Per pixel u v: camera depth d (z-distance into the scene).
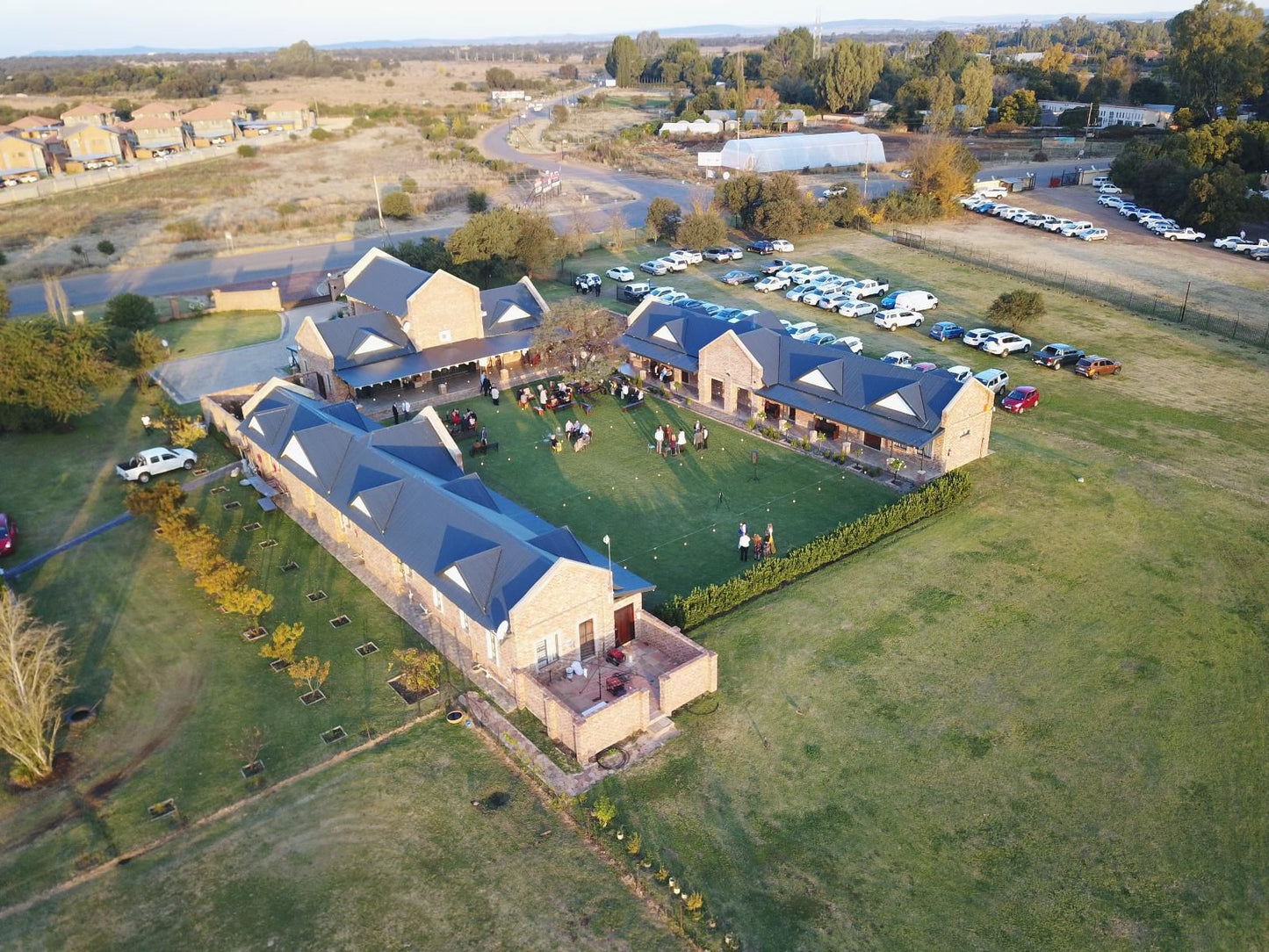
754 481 54.56
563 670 37.38
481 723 35.25
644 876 28.36
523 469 56.47
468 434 61.06
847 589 43.38
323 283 94.94
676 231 108.38
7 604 33.44
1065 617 40.81
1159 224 111.81
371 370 65.19
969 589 43.03
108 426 63.47
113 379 65.19
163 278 101.56
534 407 65.56
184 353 78.19
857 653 38.78
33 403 59.44
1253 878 28.12
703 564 46.00
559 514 51.00
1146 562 44.84
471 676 37.81
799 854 29.19
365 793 31.84
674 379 70.31
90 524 50.22
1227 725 34.22
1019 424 61.00
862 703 35.78
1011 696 35.97
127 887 28.33
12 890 28.30
